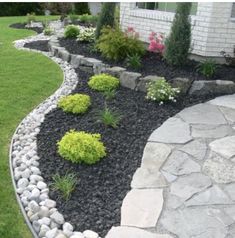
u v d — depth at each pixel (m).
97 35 7.40
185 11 5.72
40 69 6.57
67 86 5.71
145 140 3.98
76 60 6.66
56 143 3.90
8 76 6.11
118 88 5.50
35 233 2.67
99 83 5.43
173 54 5.91
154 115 4.58
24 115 4.66
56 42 8.16
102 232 2.69
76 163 3.50
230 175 3.38
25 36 10.32
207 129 4.23
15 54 7.66
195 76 5.51
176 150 3.78
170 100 4.94
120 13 8.23
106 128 4.18
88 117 4.48
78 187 3.19
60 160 3.58
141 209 2.92
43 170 3.44
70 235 2.64
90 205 2.98
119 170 3.45
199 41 6.53
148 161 3.58
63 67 6.76
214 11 6.18
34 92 5.44
